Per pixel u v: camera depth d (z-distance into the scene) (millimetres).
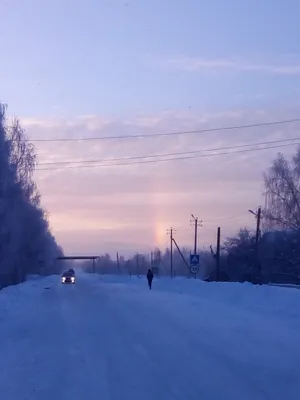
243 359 15711
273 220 63156
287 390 12039
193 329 22703
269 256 68188
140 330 22922
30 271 96562
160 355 16625
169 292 55906
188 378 13281
